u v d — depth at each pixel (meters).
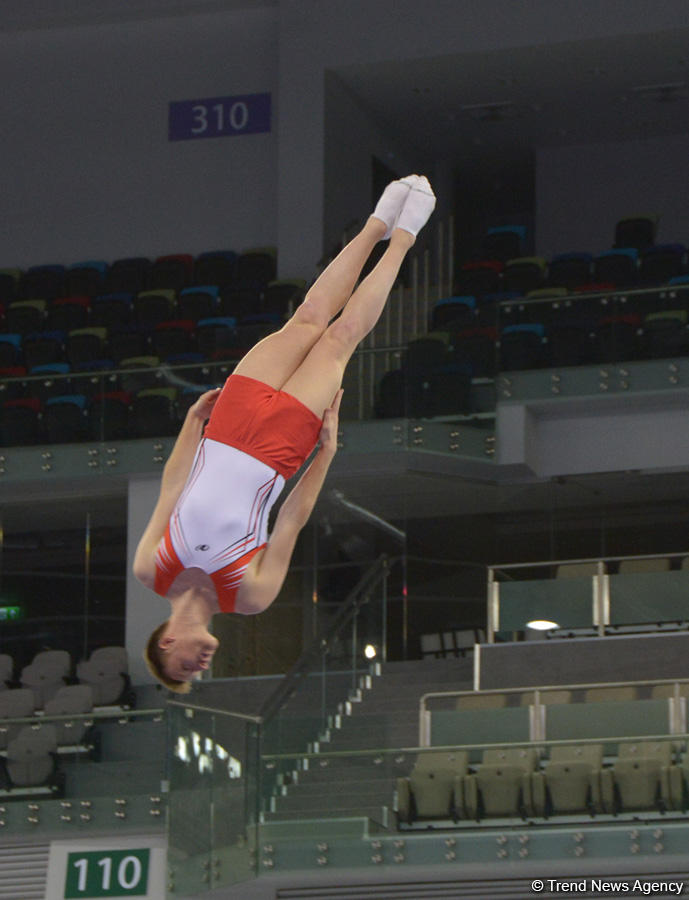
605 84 37.44
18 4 40.25
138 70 40.22
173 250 39.16
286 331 10.90
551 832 20.89
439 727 23.69
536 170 41.34
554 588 27.66
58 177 40.19
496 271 35.25
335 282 11.12
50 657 30.47
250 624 29.83
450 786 21.25
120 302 35.75
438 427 29.45
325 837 21.39
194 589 10.39
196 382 30.23
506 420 29.72
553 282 34.50
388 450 29.19
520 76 37.16
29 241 40.00
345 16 37.25
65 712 27.42
